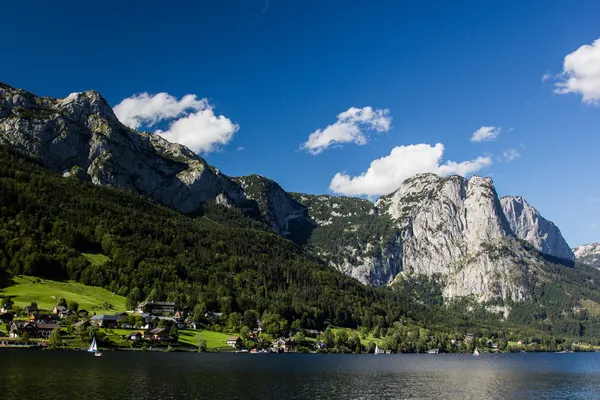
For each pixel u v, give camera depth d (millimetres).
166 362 176500
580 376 189500
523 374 194125
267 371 169125
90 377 130375
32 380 121875
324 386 140625
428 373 186625
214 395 116875
